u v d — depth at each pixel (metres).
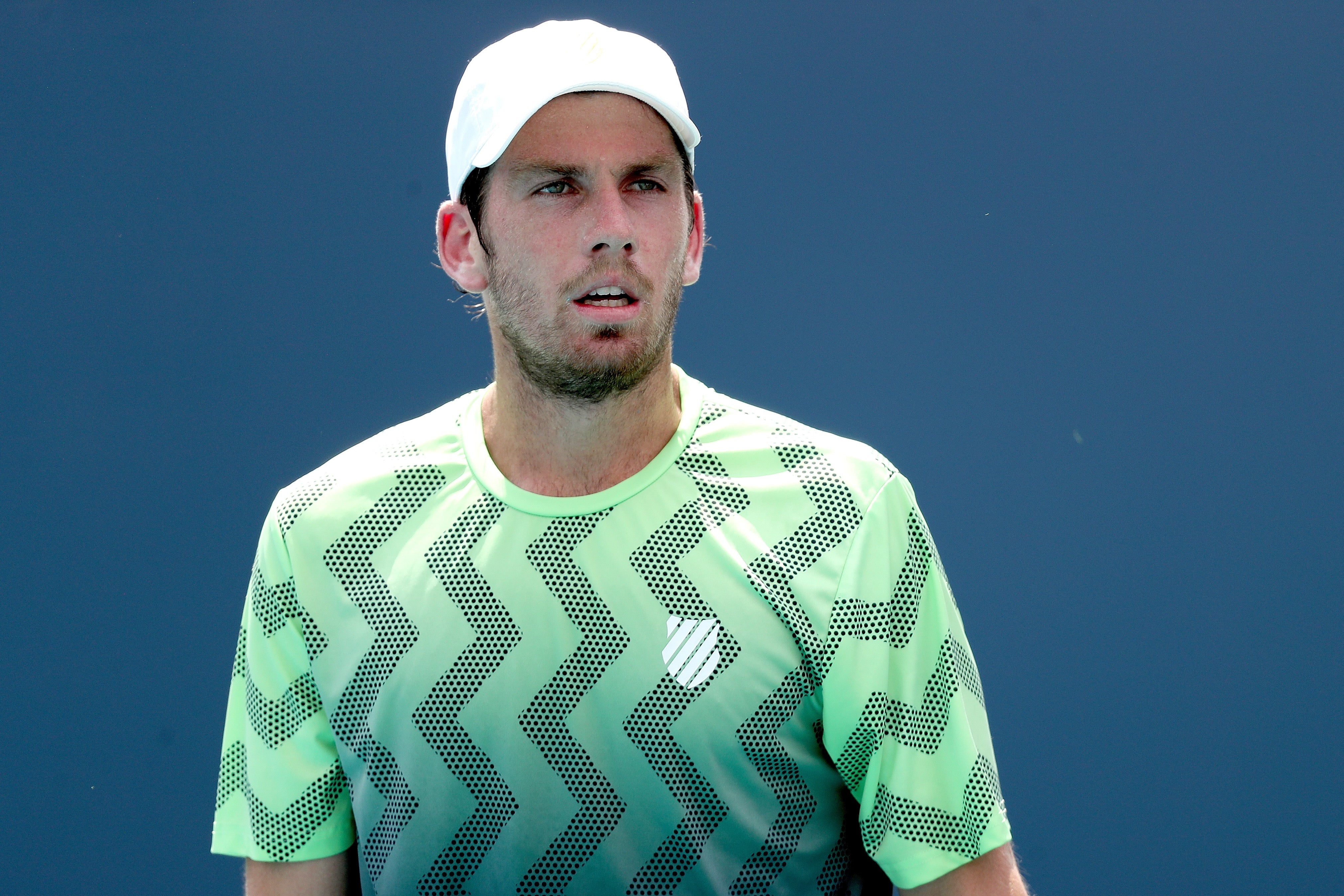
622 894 4.80
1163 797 9.70
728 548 4.83
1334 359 9.70
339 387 9.87
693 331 10.05
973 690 4.98
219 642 9.72
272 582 5.10
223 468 9.78
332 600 5.00
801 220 10.04
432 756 4.80
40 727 9.61
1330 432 9.69
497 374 4.99
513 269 4.71
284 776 5.15
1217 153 9.80
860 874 5.23
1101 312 9.88
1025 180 9.95
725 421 5.12
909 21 9.98
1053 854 9.72
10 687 9.62
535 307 4.68
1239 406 9.75
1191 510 9.77
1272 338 9.75
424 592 4.89
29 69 9.71
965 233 9.97
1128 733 9.74
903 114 9.99
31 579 9.66
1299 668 9.66
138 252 9.77
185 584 9.72
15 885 9.55
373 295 9.90
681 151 4.92
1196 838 9.67
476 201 4.84
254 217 9.84
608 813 4.75
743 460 5.00
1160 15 9.82
